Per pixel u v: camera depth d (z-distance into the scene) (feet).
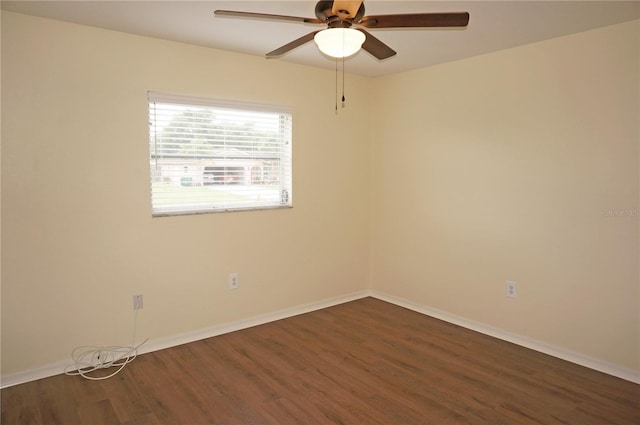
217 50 10.68
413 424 7.38
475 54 11.02
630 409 7.79
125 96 9.48
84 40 8.90
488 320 11.41
